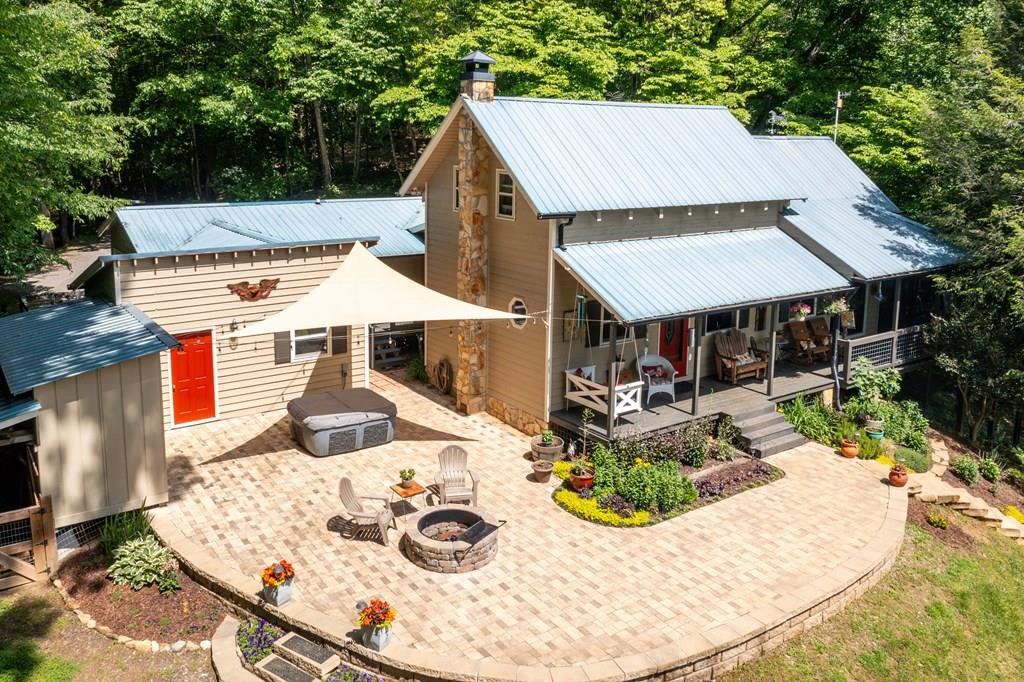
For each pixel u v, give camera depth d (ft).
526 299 63.98
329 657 37.73
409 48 121.39
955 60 84.94
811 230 74.43
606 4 123.54
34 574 45.09
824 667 40.98
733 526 51.19
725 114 77.51
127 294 60.49
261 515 50.65
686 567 46.01
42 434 45.21
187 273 62.64
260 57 120.37
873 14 116.06
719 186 68.64
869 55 123.13
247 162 145.07
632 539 49.11
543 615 40.88
